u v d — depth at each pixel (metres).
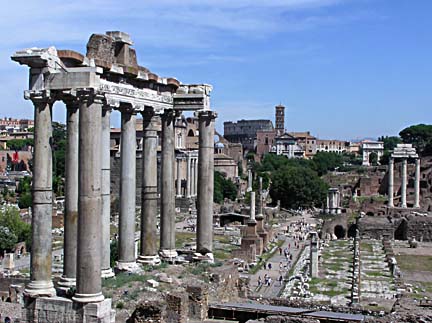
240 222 175.38
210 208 52.47
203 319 42.19
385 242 150.62
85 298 36.53
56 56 38.34
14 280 75.50
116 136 194.12
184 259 52.69
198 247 52.62
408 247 146.25
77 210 38.56
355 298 77.94
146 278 44.94
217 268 50.00
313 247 102.31
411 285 93.12
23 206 175.75
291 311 42.88
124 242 47.41
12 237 113.31
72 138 40.06
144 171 50.38
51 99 38.22
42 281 38.47
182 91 52.56
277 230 172.38
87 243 36.41
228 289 49.00
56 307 37.12
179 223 172.12
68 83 37.12
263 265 113.75
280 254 130.25
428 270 111.38
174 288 43.75
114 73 44.88
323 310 49.38
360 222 169.38
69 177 40.16
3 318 48.09
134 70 46.56
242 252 114.56
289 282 95.94
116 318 38.50
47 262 38.62
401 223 167.00
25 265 99.50
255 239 125.88
